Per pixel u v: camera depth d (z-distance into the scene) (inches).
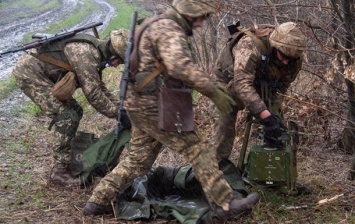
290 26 178.5
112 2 1338.6
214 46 301.1
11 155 262.8
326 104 234.5
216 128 200.7
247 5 206.2
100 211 185.2
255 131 251.9
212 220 175.6
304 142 247.1
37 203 201.2
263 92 189.3
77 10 1221.7
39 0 1424.7
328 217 185.8
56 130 213.0
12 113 353.4
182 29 157.8
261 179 191.0
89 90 200.2
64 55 206.8
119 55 201.5
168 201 193.3
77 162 214.7
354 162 215.8
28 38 756.6
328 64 217.2
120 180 182.5
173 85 162.6
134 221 181.9
